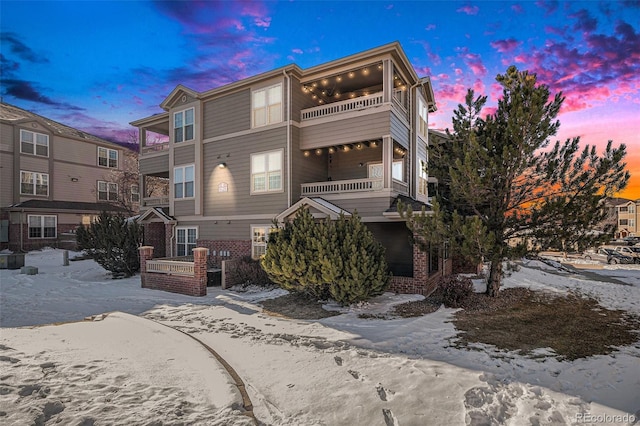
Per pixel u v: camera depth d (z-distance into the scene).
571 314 8.60
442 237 9.55
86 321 8.34
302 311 9.28
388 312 8.98
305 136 15.24
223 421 3.51
